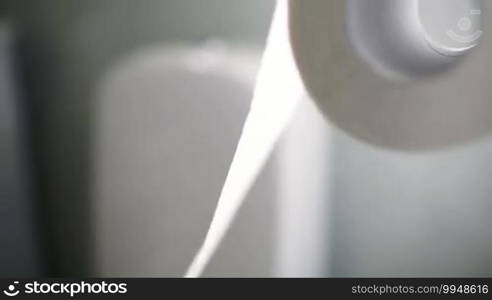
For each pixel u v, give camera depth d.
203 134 1.01
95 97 1.19
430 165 0.92
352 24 0.49
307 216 0.98
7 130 1.24
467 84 0.36
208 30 1.04
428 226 0.95
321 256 1.01
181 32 1.08
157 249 1.09
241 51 1.00
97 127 1.17
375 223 0.99
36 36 1.25
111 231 1.14
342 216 1.00
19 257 1.27
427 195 0.94
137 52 1.13
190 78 1.03
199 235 1.03
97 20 1.18
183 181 1.04
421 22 0.60
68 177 1.29
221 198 1.00
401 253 0.98
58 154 1.29
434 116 0.39
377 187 0.97
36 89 1.27
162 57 1.08
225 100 0.99
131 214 1.11
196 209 1.03
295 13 0.46
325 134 0.96
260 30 0.97
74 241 1.31
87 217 1.29
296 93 0.93
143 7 1.11
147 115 1.08
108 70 1.17
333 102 0.45
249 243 0.97
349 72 0.46
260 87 0.96
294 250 0.97
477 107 0.35
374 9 0.51
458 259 0.93
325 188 0.99
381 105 0.43
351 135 0.44
